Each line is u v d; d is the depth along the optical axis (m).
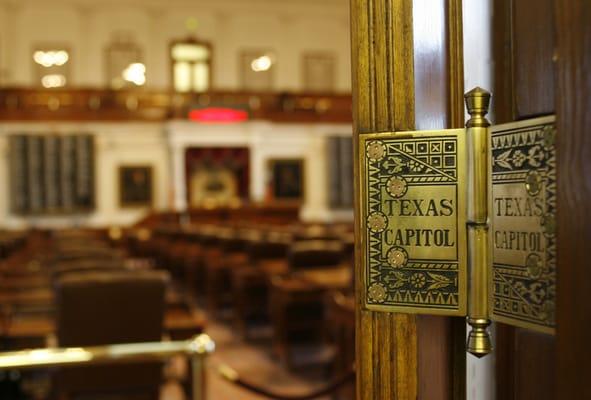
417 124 0.71
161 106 17.56
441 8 0.72
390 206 0.70
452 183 0.67
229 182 18.31
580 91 0.53
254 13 19.59
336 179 18.19
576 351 0.53
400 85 0.71
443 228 0.67
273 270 5.49
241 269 6.27
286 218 15.59
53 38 18.41
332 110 18.36
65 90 17.05
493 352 0.73
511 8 0.67
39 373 3.76
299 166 18.09
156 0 18.92
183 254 9.43
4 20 18.06
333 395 3.95
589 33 0.51
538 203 0.60
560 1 0.54
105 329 3.01
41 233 15.03
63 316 2.96
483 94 0.65
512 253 0.62
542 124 0.59
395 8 0.71
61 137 16.92
